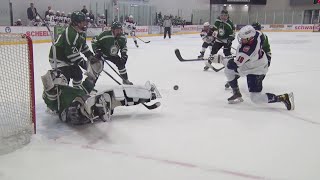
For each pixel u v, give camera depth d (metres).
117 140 2.64
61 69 3.41
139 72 6.40
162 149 2.47
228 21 6.39
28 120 2.71
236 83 3.88
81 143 2.56
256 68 3.54
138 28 18.72
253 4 27.28
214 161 2.27
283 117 3.37
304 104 3.93
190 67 7.14
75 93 2.87
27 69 2.64
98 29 15.39
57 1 15.91
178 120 3.22
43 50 10.12
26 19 14.34
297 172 2.13
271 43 14.46
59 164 2.20
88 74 3.08
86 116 2.84
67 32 3.18
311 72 6.54
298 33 23.19
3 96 2.71
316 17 25.72
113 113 3.41
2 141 2.45
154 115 3.38
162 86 5.00
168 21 17.77
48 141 2.59
